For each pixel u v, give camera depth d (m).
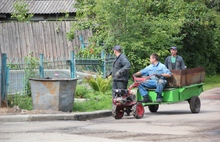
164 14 49.00
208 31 61.00
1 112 25.23
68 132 20.09
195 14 53.19
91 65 39.12
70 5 61.44
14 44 51.31
